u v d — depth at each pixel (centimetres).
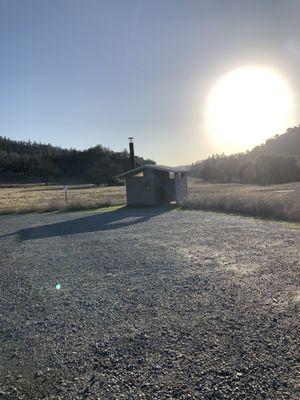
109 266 761
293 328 409
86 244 1053
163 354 371
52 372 354
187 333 415
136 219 1641
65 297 578
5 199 4275
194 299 525
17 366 371
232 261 739
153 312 487
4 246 1117
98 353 384
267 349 364
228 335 402
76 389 321
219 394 295
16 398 313
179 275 656
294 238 962
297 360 339
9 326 477
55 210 2411
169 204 2341
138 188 2405
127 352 381
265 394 291
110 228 1378
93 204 2448
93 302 544
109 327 449
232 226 1250
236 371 328
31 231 1444
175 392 303
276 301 496
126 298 551
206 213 1739
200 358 356
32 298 585
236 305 491
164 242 1005
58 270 758
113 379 332
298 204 1503
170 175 2419
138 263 771
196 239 1023
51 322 480
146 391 308
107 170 8519
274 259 734
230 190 3981
